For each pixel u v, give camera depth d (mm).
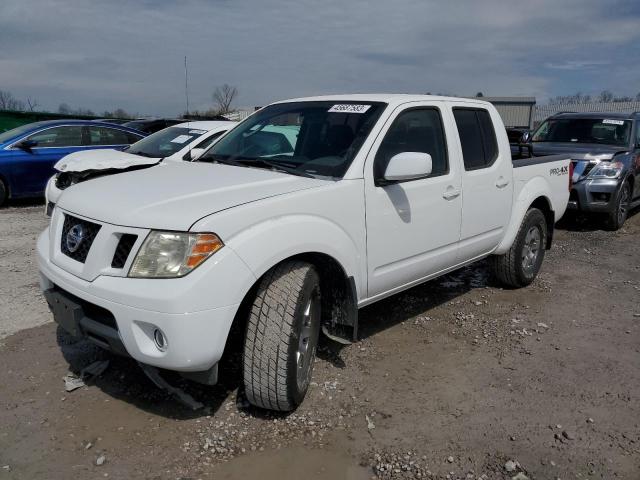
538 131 10312
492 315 4980
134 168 6098
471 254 4848
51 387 3582
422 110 4270
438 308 5125
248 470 2859
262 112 4691
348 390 3635
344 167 3645
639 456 3016
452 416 3369
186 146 7020
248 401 3352
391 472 2865
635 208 10953
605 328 4734
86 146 10719
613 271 6453
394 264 3971
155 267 2805
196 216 2852
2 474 2775
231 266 2840
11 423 3191
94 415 3289
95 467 2852
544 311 5109
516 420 3332
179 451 2988
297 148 4027
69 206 3311
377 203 3715
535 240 5684
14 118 19531
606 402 3543
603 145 9156
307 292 3203
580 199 8586
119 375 3742
